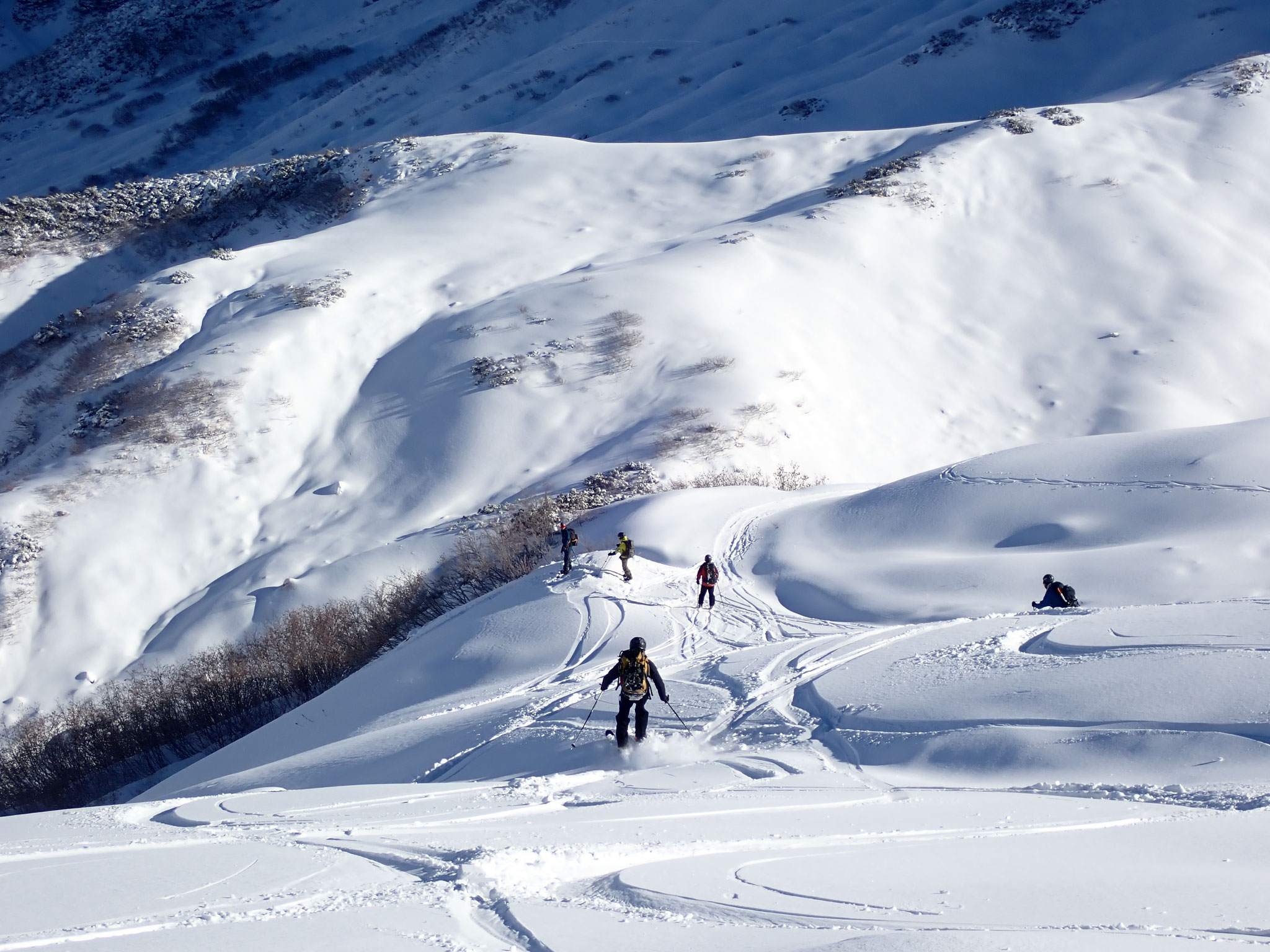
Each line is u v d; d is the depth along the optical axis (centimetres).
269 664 3484
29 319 6875
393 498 4531
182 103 17162
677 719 1361
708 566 2297
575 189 7675
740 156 7862
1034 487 2644
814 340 5116
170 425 4859
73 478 4597
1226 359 5062
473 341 5272
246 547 4400
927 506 2723
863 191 6384
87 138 16538
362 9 19788
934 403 4888
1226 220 6062
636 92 12194
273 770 1778
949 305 5550
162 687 3522
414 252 6562
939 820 656
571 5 15875
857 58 11056
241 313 5775
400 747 1609
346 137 14000
